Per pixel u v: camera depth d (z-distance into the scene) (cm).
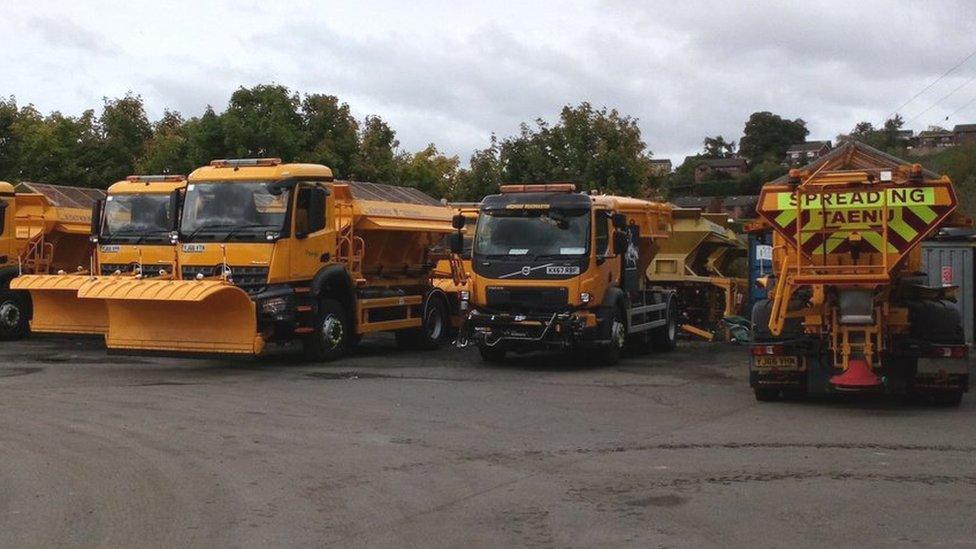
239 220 1758
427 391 1475
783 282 1323
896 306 1348
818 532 717
